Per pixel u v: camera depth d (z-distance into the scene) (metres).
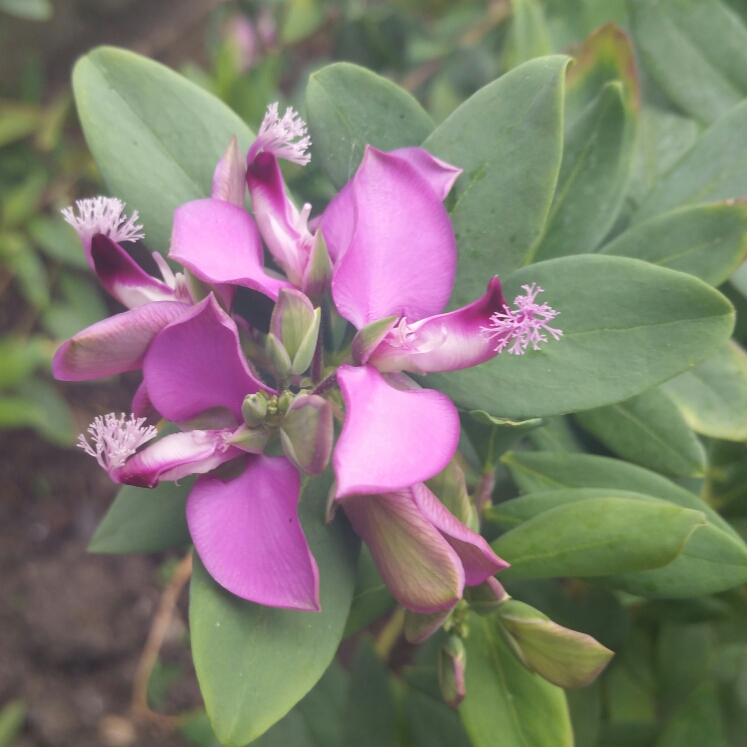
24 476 0.28
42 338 0.29
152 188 0.11
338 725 0.16
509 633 0.09
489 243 0.10
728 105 0.14
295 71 0.32
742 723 0.12
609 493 0.11
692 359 0.09
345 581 0.09
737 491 0.14
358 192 0.09
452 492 0.09
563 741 0.10
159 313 0.08
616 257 0.09
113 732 0.24
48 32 0.33
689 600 0.14
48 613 0.25
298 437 0.08
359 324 0.09
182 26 0.36
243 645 0.09
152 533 0.11
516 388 0.09
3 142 0.28
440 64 0.26
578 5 0.17
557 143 0.09
